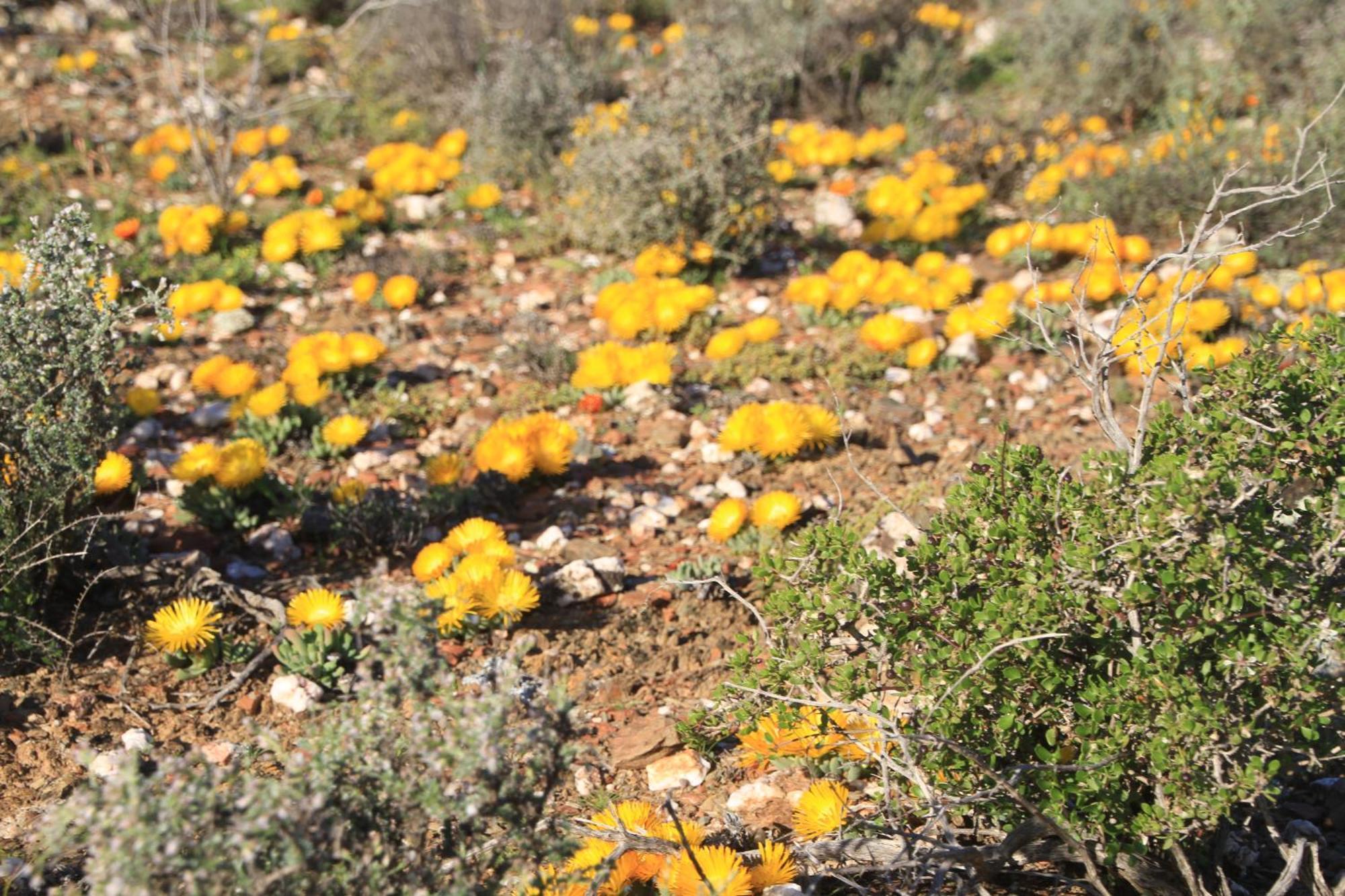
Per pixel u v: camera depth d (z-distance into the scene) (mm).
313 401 6109
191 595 4398
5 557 4051
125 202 9094
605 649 4234
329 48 12922
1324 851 2959
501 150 9977
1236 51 10023
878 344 6707
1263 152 7648
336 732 2150
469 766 2082
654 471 5773
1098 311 7043
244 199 9586
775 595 2945
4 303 4082
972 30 12609
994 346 6863
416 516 5148
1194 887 2500
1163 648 2451
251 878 1902
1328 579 2762
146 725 3785
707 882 2482
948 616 2719
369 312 7766
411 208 9367
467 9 12250
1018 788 2684
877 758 2768
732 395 6426
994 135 9742
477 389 6676
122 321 4312
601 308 7355
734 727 3309
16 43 12336
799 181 9969
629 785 3500
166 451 5969
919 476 5457
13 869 2938
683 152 8031
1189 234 7801
